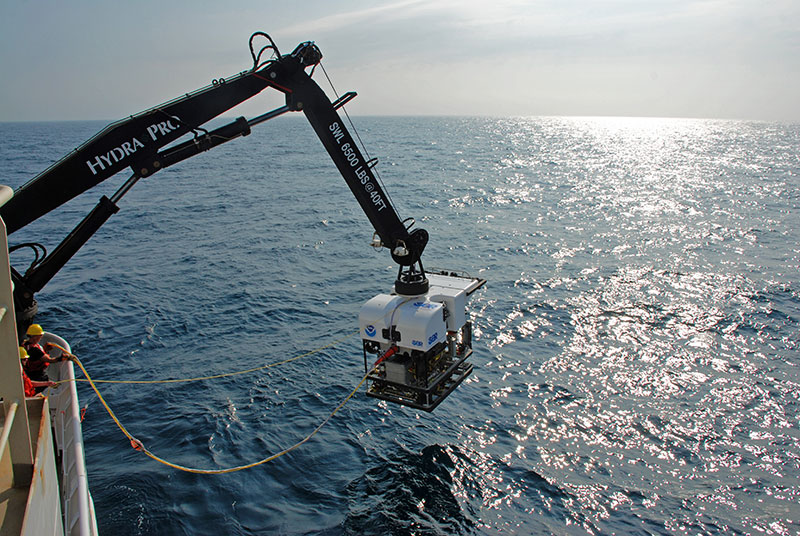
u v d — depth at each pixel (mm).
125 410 18688
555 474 15547
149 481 15023
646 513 14070
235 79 12320
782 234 43094
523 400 19297
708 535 13367
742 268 33875
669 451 16453
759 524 13648
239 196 67438
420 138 188500
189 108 12156
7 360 5184
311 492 14820
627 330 24922
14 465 5340
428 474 15555
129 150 11945
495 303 28594
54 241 46750
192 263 37312
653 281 31859
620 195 65625
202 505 14242
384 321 12125
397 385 12289
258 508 14211
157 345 23969
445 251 40062
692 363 21641
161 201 64812
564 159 114500
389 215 13266
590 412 18500
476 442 17016
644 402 19000
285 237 45156
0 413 5375
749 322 25375
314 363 22094
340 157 13031
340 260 38031
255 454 16375
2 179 82875
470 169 94438
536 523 13805
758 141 185250
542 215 53562
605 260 36594
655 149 145750
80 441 10117
